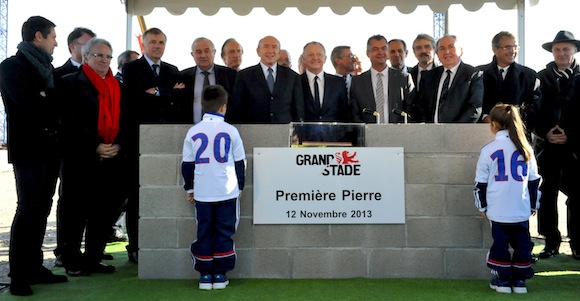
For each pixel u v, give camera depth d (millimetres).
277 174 4684
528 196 4242
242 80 5734
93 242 5070
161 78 5785
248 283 4477
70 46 5750
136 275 4914
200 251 4309
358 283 4465
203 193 4293
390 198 4684
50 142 4352
